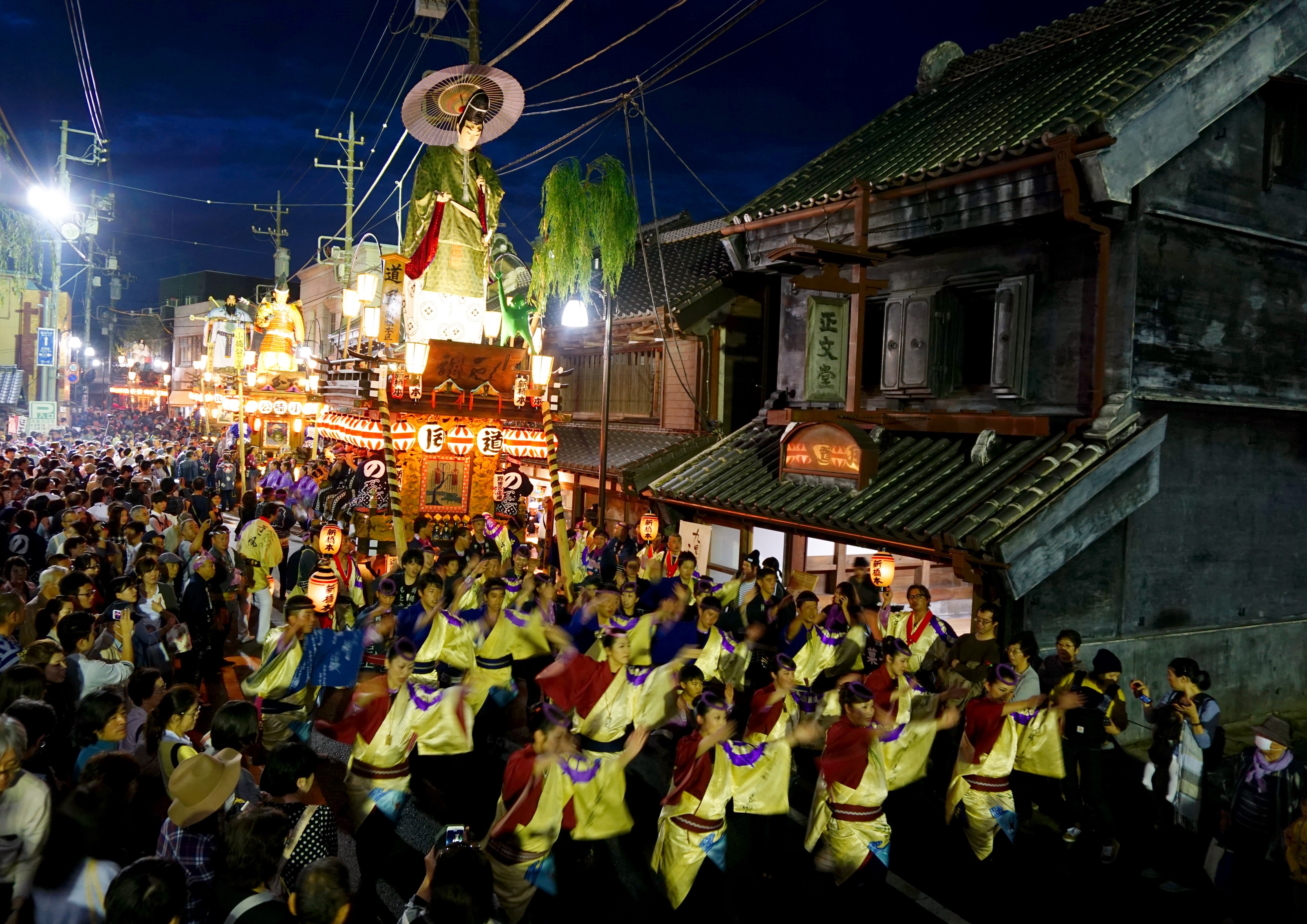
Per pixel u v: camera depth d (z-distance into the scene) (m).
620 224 14.65
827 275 12.03
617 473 16.73
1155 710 7.72
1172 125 10.23
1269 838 6.45
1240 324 11.54
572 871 6.98
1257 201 11.56
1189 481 11.11
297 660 8.38
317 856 4.71
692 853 6.21
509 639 9.53
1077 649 8.16
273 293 24.67
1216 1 12.21
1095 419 10.51
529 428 15.75
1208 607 11.32
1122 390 10.44
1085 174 9.97
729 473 14.33
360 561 15.38
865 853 6.38
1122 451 9.88
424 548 12.05
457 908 3.64
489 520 15.57
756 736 6.77
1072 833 7.73
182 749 5.17
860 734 6.48
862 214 12.45
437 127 14.43
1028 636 7.88
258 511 14.80
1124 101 9.88
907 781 6.88
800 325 15.30
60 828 4.20
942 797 8.83
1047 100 12.12
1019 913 6.67
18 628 7.80
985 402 12.16
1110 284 10.63
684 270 19.28
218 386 28.56
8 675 5.60
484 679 9.27
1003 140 11.48
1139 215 10.41
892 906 6.74
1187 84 10.32
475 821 7.79
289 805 4.89
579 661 7.42
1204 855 7.56
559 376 16.42
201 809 4.42
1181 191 10.77
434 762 8.75
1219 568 11.41
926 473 11.72
